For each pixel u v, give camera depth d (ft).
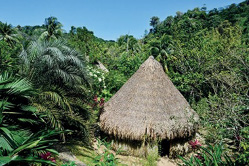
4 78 14.44
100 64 60.44
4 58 18.97
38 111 14.93
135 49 106.73
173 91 24.36
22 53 18.10
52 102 16.67
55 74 18.22
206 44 50.06
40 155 13.41
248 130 16.93
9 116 13.66
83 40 96.58
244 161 12.28
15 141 10.70
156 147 20.88
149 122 20.54
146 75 23.86
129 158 20.70
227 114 18.99
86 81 20.97
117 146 21.91
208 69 40.52
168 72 51.01
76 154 17.56
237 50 35.88
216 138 19.89
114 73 40.55
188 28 144.46
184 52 49.21
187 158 22.26
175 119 21.03
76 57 19.48
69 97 18.45
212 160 14.32
